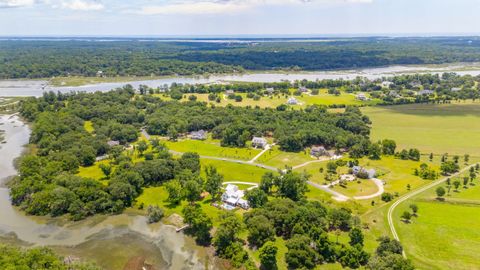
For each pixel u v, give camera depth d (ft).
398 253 336.70
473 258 338.13
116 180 469.98
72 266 313.73
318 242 344.08
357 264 331.57
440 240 366.84
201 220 377.71
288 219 379.96
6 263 289.12
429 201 450.30
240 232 366.02
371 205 441.68
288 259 331.98
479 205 437.99
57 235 388.78
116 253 358.23
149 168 511.81
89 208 428.15
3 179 524.11
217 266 339.36
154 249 365.81
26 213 431.84
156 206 429.38
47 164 522.06
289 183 453.99
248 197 435.94
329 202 444.14
